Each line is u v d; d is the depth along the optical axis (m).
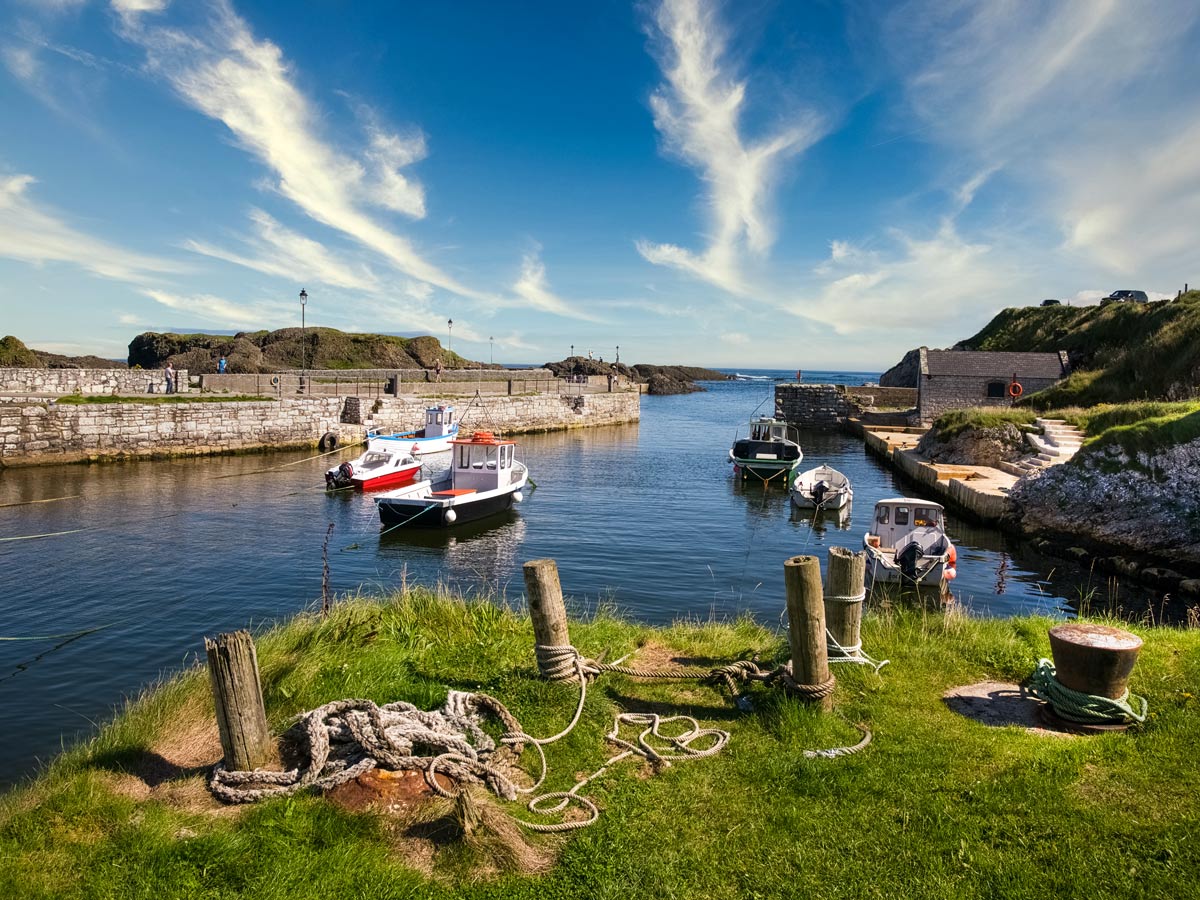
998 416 31.67
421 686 6.73
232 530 21.77
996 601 15.15
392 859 4.48
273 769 5.37
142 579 16.48
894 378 81.06
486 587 16.58
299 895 4.13
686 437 52.69
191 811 4.95
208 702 6.64
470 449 25.81
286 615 14.08
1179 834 4.41
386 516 22.39
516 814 4.98
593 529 22.70
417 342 82.19
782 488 30.78
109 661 11.69
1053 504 20.41
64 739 8.97
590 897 4.16
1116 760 5.26
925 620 8.82
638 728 6.24
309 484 30.06
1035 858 4.31
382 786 5.16
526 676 6.83
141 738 5.96
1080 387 39.94
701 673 7.14
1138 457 19.19
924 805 4.86
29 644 12.44
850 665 7.09
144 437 34.38
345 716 5.55
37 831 4.65
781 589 15.84
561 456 41.41
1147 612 14.23
